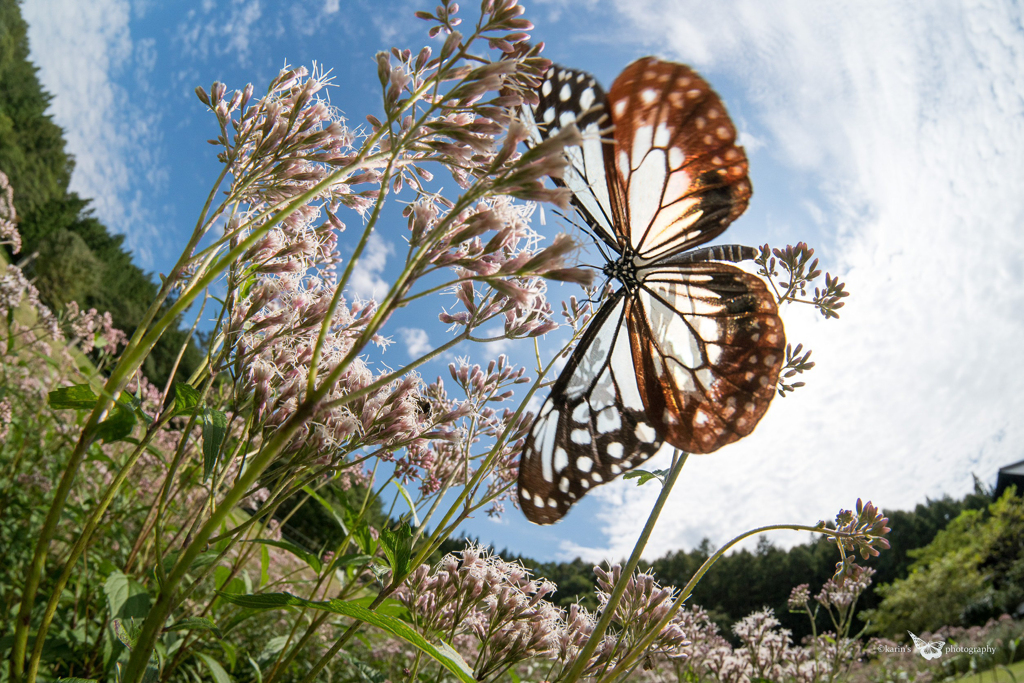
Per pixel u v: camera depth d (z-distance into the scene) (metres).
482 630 0.13
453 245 0.08
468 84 0.08
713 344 0.13
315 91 0.12
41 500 0.24
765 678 0.26
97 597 0.17
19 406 0.29
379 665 0.23
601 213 0.14
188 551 0.06
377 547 0.14
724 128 0.11
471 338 0.07
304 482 0.10
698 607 0.25
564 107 0.10
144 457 0.22
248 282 0.11
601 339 0.14
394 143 0.08
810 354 0.15
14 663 0.07
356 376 0.11
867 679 0.47
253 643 0.22
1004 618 0.68
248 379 0.10
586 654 0.10
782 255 0.15
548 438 0.13
